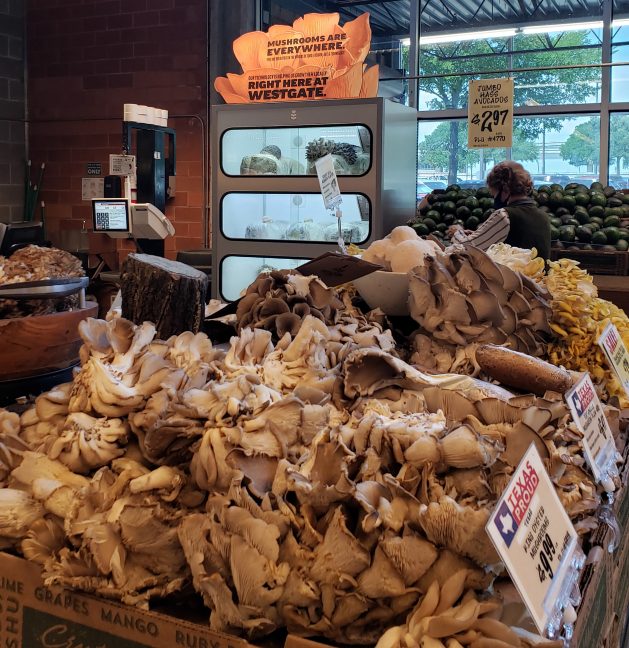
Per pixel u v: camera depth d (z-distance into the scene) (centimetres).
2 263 173
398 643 78
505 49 603
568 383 122
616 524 119
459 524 78
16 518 95
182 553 89
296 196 482
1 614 97
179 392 100
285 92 443
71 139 638
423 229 448
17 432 109
